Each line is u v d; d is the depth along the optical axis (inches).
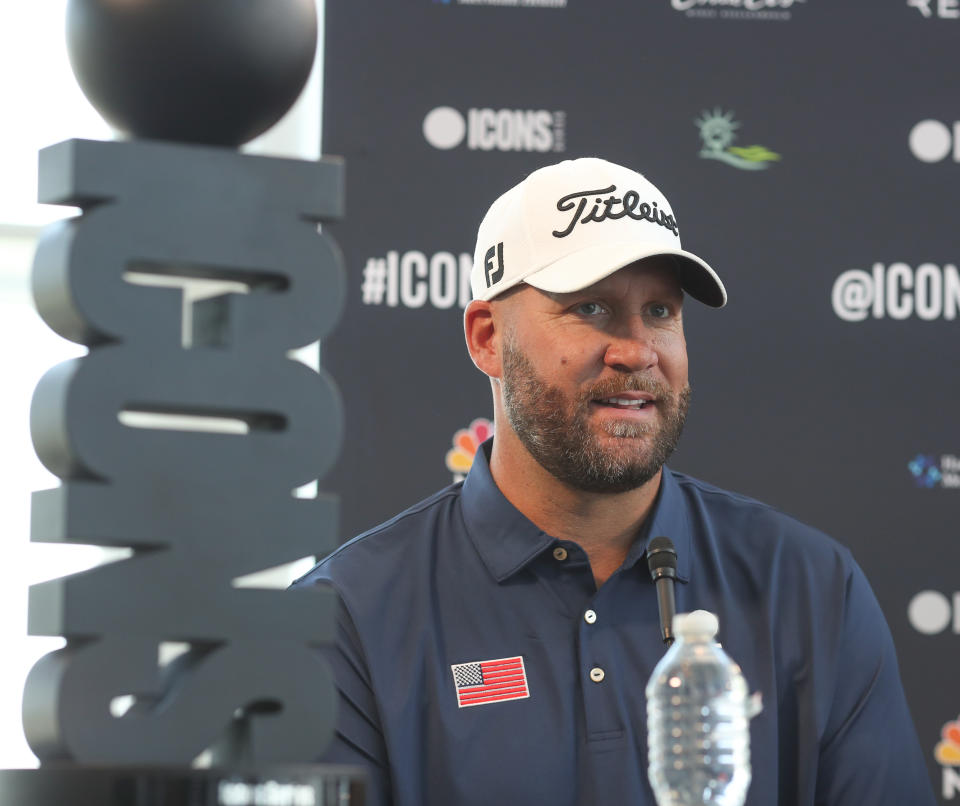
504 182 194.9
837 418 193.6
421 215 193.5
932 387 194.5
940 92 199.3
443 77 195.5
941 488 193.2
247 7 75.2
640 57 197.5
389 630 125.3
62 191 73.1
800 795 122.8
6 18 217.8
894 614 191.0
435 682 122.3
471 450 190.9
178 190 74.0
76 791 65.0
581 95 196.4
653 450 123.6
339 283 76.9
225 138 78.4
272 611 73.7
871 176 197.6
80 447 70.7
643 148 196.2
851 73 199.0
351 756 120.3
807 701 124.6
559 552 125.3
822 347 194.5
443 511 134.8
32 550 211.8
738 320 194.2
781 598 129.3
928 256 196.7
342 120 194.1
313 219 77.3
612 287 124.8
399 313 192.2
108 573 70.8
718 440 192.2
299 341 75.9
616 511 126.5
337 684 122.2
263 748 72.6
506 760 118.4
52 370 76.4
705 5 198.7
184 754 70.8
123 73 75.0
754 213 196.2
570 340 124.0
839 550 133.7
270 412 75.0
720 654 93.5
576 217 127.4
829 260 195.9
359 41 195.3
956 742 188.5
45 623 71.9
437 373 191.5
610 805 116.6
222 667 72.2
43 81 218.1
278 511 74.6
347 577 128.6
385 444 189.8
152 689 70.9
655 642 123.2
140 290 72.8
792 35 198.8
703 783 90.4
